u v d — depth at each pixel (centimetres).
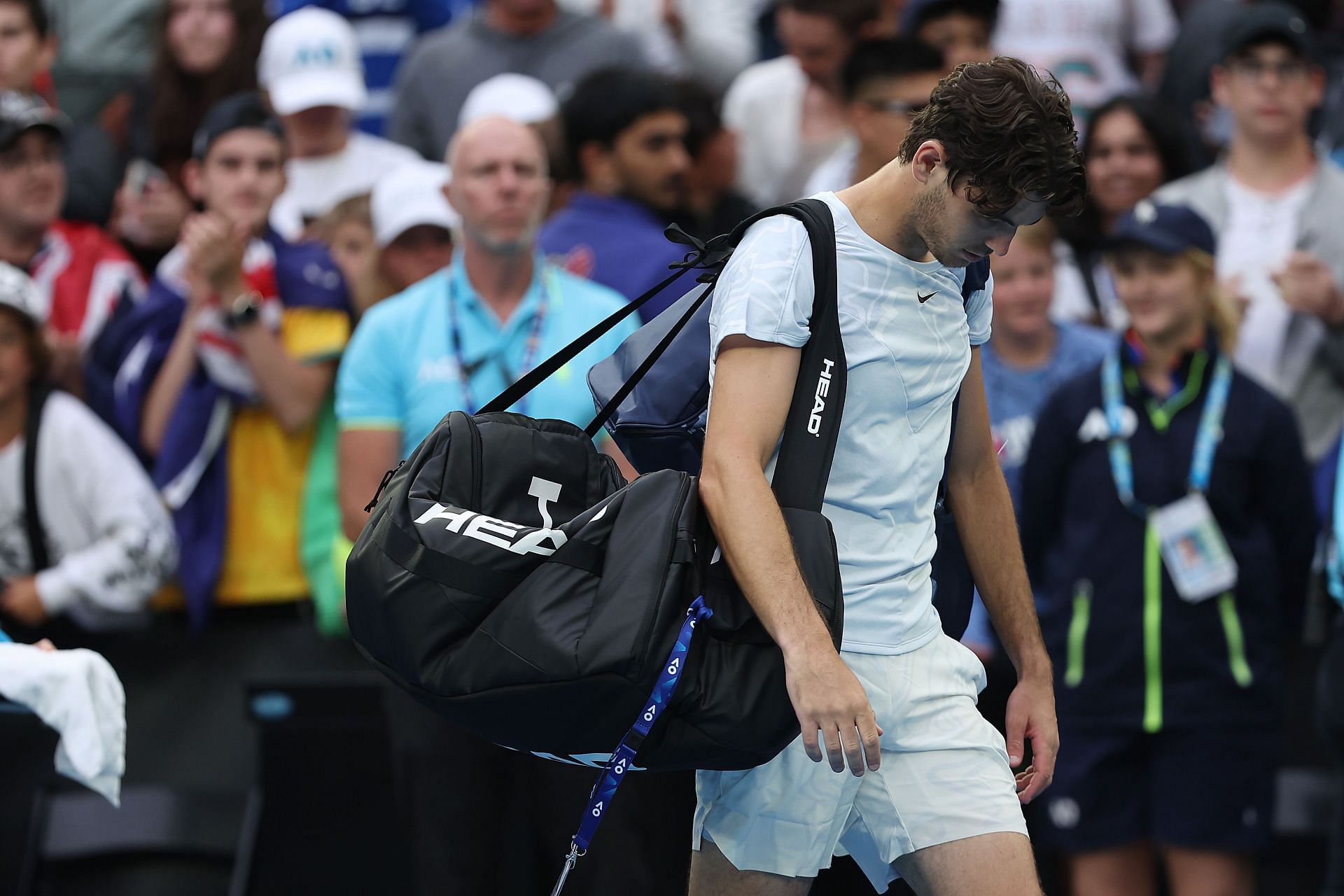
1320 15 2367
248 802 1720
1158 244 1647
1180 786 1639
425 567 940
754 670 944
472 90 2273
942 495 1115
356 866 1675
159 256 2167
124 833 1694
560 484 1012
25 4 2252
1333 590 1620
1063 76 2341
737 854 1050
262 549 1836
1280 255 1947
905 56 1866
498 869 1521
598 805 946
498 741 973
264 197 1873
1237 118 1983
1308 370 1898
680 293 1694
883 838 1038
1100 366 1706
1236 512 1661
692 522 958
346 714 1669
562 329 1550
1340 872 1639
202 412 1830
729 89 2530
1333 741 1636
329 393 1834
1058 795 1678
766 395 963
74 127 2267
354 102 2189
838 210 991
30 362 1791
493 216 1525
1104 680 1661
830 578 943
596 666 909
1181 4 2572
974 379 1107
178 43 2222
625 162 1761
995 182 919
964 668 1066
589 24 2319
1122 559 1666
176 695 1798
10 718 1625
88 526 1798
